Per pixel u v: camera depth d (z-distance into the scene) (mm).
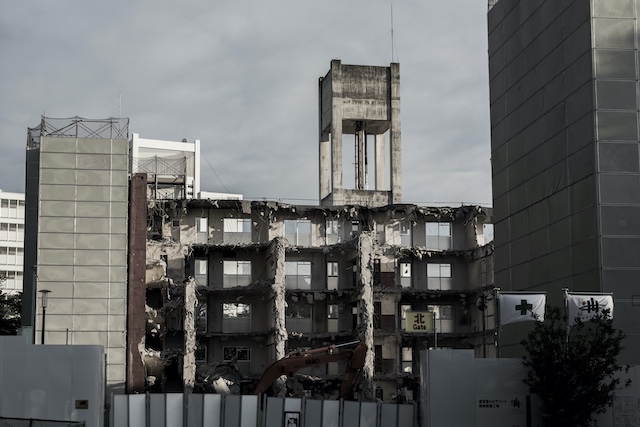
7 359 50812
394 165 105125
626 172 57156
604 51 58250
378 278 90688
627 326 55500
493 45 73938
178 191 103250
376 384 86938
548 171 63344
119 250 79000
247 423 52531
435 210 94062
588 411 45125
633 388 47688
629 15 58719
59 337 77125
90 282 78250
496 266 71938
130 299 78750
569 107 60656
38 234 78500
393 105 106312
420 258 92812
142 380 77375
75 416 50562
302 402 52000
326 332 88438
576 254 58906
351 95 105812
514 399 47406
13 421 39656
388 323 89438
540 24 65250
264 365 88000
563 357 45562
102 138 80125
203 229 90750
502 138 71438
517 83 68875
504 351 67375
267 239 91375
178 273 86562
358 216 94000
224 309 88625
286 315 89562
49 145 79438
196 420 52875
